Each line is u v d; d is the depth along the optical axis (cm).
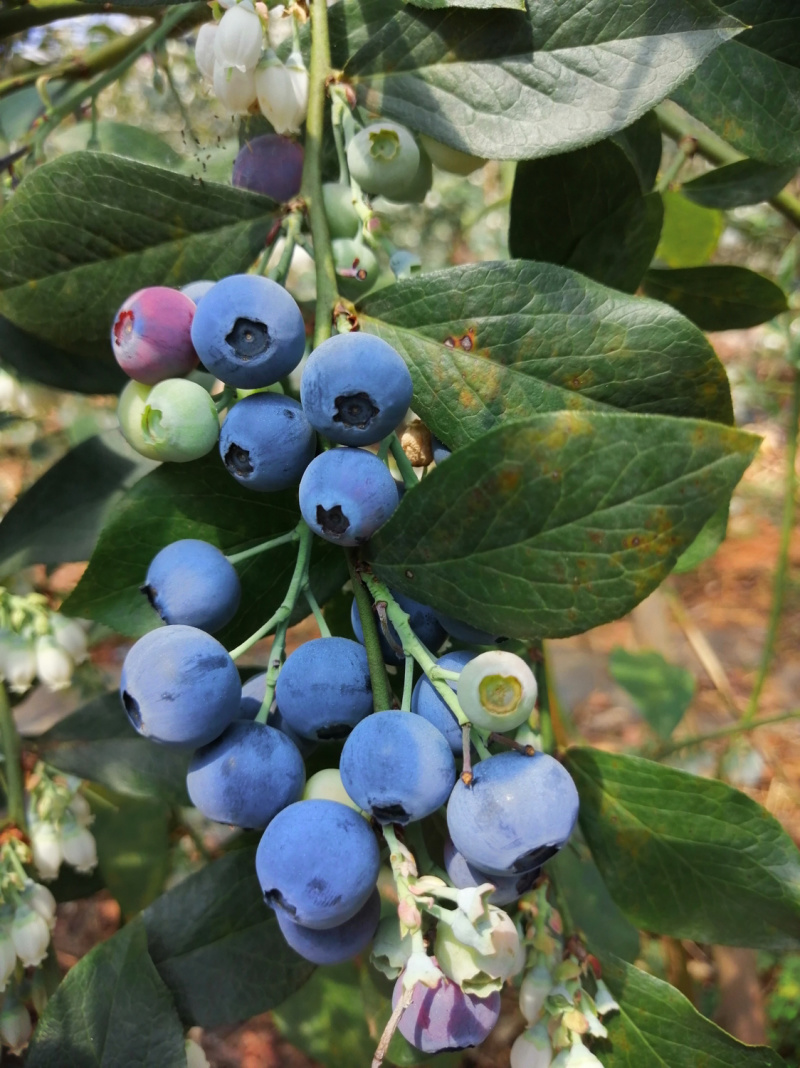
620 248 19
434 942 12
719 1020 35
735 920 17
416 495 12
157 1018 16
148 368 15
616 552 11
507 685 12
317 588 16
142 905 27
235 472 14
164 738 12
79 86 27
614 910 27
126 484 20
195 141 22
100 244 16
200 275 16
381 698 12
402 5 18
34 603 22
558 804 12
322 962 13
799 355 33
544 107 15
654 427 11
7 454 34
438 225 75
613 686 72
